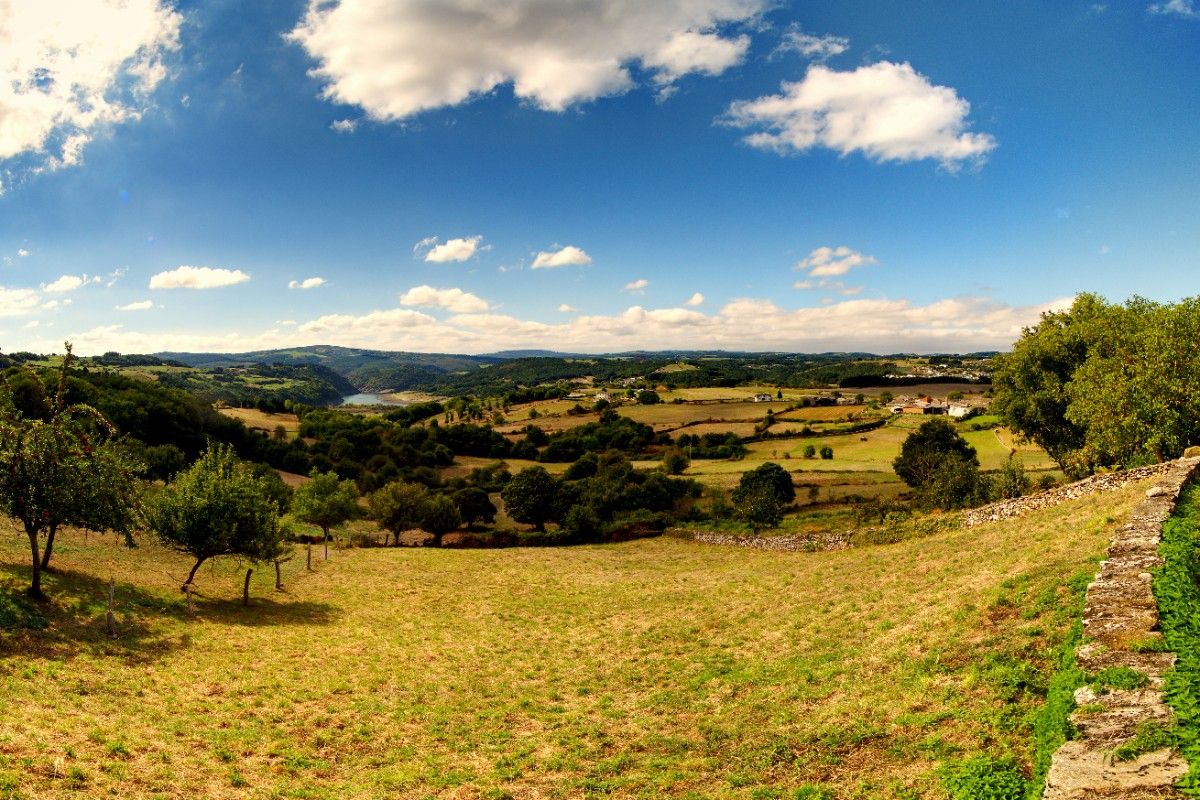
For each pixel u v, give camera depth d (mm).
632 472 90312
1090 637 11336
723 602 30234
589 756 15398
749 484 77688
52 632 21641
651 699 19094
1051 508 30234
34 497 24562
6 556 30297
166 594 30656
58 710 15938
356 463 109312
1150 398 32594
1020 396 49906
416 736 17312
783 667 19109
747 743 14344
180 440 92688
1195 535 15688
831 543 43719
